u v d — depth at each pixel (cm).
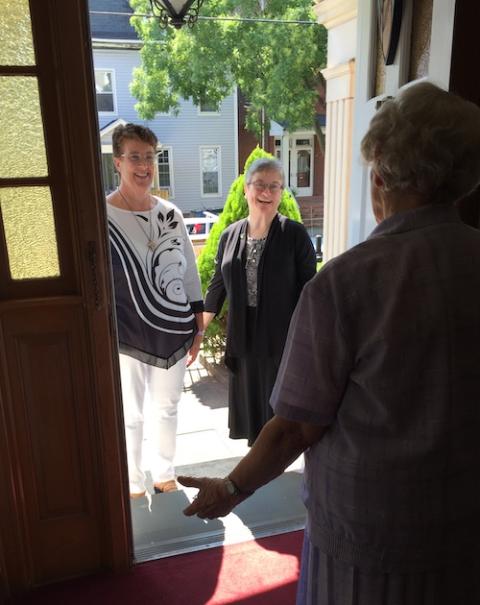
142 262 200
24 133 142
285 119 1116
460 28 135
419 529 81
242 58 1056
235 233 225
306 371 83
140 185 196
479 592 87
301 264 219
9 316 150
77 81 137
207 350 424
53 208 148
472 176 79
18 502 163
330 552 88
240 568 181
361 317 78
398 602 84
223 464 274
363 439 81
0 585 166
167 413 224
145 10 1062
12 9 133
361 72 185
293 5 1029
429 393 76
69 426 163
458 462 79
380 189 84
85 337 157
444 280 75
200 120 1385
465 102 78
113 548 175
